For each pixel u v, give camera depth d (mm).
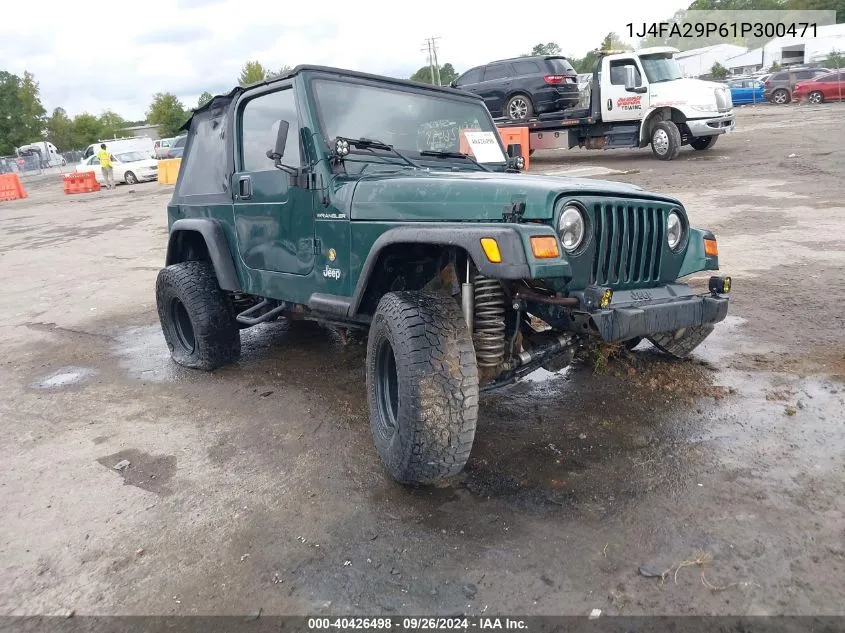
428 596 2479
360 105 4051
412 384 2898
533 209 2967
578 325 3129
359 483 3301
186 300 4934
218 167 4812
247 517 3072
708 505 2930
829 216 8977
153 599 2564
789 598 2357
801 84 31047
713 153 15688
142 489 3398
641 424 3760
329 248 3775
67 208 20328
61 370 5484
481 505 3033
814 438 3465
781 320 5383
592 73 15961
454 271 3293
